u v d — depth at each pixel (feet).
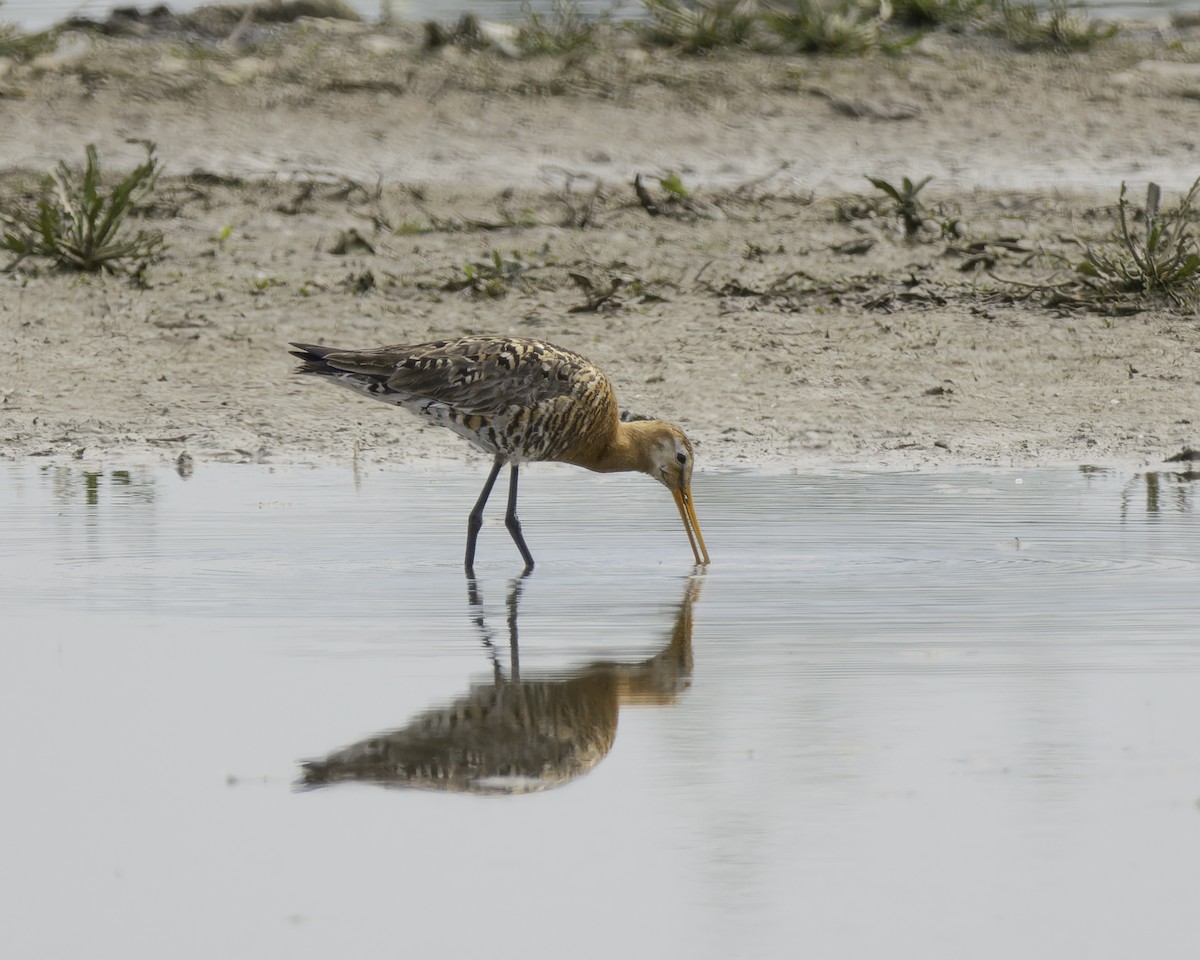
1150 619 39.11
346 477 56.70
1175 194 91.40
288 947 24.62
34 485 54.90
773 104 109.91
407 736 31.91
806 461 58.54
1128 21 134.72
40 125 105.40
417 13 139.44
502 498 54.08
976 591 41.88
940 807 28.58
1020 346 69.10
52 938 24.91
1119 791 29.14
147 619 39.75
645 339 70.54
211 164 99.14
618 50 121.70
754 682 34.83
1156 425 61.46
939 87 112.47
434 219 87.71
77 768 30.53
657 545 47.78
